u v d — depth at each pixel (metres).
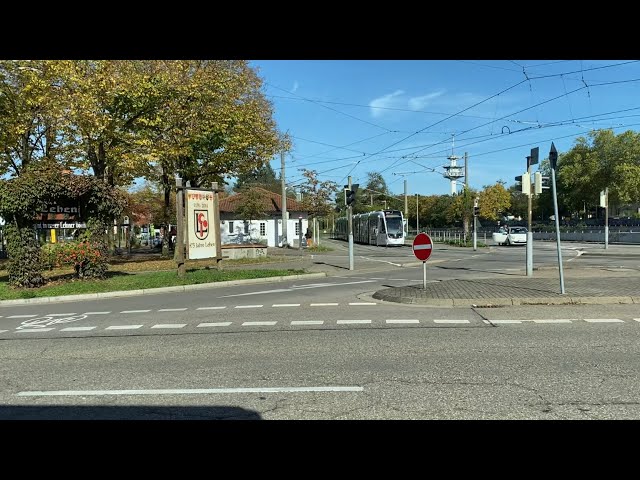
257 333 8.80
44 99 21.78
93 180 17.42
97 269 18.02
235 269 21.67
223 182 31.70
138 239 53.38
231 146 27.06
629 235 46.59
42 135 26.11
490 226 76.38
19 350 8.01
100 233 18.12
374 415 4.79
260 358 7.03
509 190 82.31
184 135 26.23
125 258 30.42
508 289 13.12
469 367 6.33
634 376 5.84
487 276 17.81
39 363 7.09
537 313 10.33
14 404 5.31
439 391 5.42
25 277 16.48
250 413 4.91
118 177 28.27
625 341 7.64
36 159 26.03
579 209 70.31
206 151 26.89
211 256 20.00
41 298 14.68
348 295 13.98
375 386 5.63
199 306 12.45
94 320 10.79
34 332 9.62
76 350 7.87
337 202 70.44
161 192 45.19
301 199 54.41
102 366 6.82
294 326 9.38
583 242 50.66
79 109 21.86
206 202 19.83
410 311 10.94
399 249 43.06
